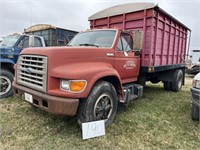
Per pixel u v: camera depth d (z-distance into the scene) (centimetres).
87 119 309
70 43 457
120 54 407
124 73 429
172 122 392
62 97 281
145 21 479
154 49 504
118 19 536
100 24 583
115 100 363
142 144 299
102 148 282
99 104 332
